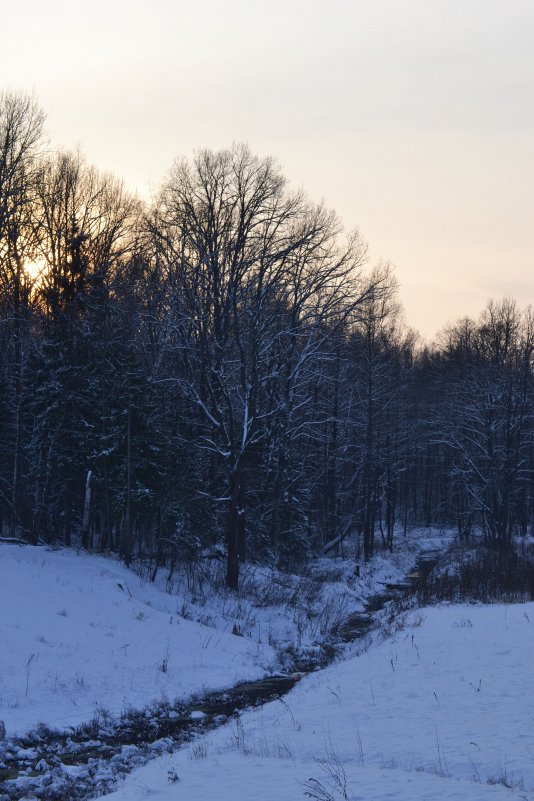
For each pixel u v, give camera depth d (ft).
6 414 118.11
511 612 86.84
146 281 133.39
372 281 146.30
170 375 126.52
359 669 64.90
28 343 120.88
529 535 232.12
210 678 69.92
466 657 63.21
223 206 118.32
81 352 106.11
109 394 104.53
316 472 174.19
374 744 41.11
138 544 121.80
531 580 117.19
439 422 208.33
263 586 115.75
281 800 31.48
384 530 259.19
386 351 214.07
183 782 37.93
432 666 61.11
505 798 29.43
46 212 132.05
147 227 127.85
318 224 128.06
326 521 178.81
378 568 161.89
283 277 122.31
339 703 53.26
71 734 51.88
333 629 99.66
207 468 124.77
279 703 58.59
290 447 143.84
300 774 36.42
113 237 140.46
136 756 48.93
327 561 159.74
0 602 70.95
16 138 121.19
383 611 114.93
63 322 109.29
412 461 267.39
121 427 102.94
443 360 288.71
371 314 168.96
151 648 73.41
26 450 113.29
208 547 120.98
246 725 51.96
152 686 64.49
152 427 104.37
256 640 89.51
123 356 105.91
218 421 112.78
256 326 116.37
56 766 46.09
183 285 117.80
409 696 52.13
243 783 35.68
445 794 30.55
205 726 56.39
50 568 86.79
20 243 129.39
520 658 60.70
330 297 129.80
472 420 197.77
